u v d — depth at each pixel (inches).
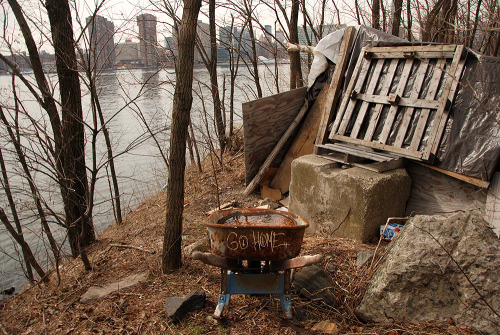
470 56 193.9
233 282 142.3
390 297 140.4
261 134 293.7
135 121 649.6
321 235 219.3
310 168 226.1
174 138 168.1
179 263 181.6
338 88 257.1
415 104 207.5
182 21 160.6
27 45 193.0
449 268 138.9
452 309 135.9
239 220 146.6
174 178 171.9
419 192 210.8
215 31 387.2
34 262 204.2
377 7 346.9
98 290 171.8
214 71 393.1
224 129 402.0
